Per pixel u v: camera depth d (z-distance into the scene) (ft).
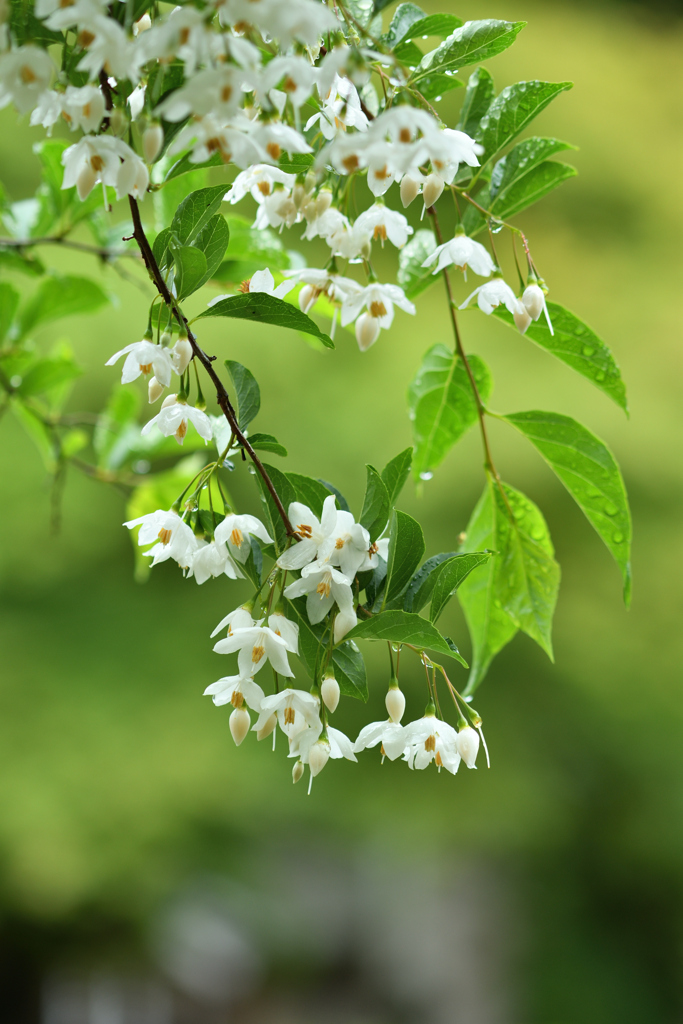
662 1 37.04
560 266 29.01
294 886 23.22
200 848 20.44
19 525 22.22
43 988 20.02
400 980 22.59
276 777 21.06
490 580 4.48
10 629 21.50
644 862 22.16
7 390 6.46
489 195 3.63
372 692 21.04
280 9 2.18
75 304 6.39
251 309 2.87
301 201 3.07
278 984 22.18
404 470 2.94
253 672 2.76
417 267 4.24
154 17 2.58
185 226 2.83
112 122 2.55
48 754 19.84
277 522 2.83
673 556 24.17
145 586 23.00
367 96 3.34
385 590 2.87
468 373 4.11
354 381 24.03
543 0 35.94
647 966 22.33
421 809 21.17
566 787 22.20
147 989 20.77
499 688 22.54
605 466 4.10
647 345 27.76
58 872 18.94
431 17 3.10
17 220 6.07
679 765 22.26
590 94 32.32
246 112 2.71
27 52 2.33
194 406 2.96
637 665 23.11
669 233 30.71
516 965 22.58
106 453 7.07
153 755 20.17
